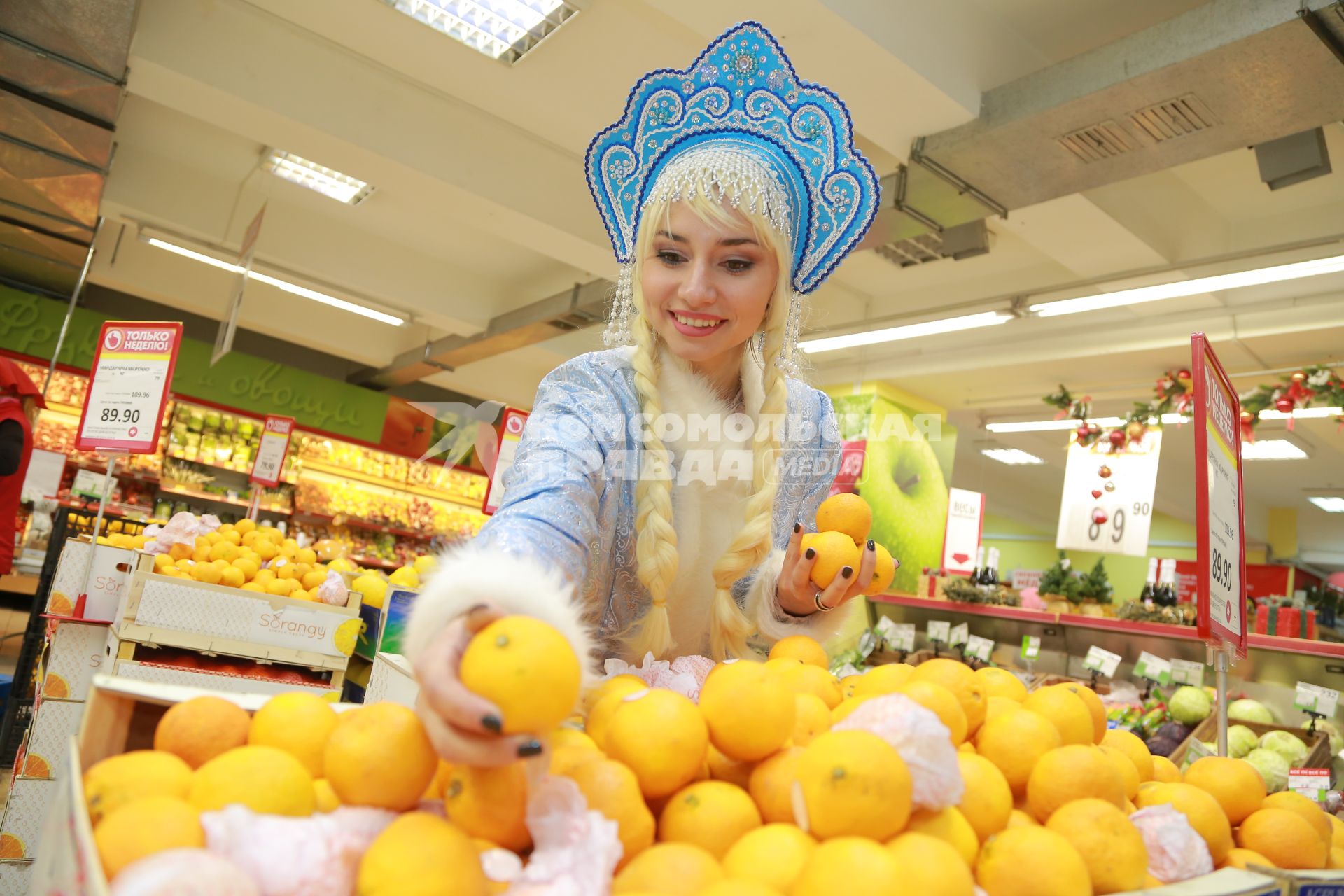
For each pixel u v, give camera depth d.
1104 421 8.84
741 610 1.27
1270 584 13.61
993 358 7.93
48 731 2.92
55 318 9.34
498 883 0.58
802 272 1.30
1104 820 0.75
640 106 1.30
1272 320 6.35
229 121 5.57
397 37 5.25
